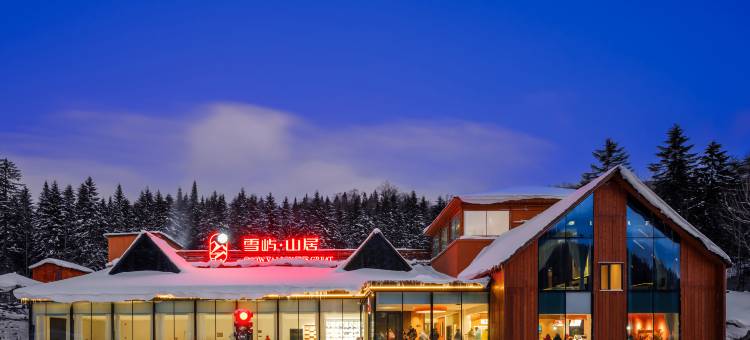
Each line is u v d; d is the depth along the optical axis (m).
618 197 43.00
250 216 133.12
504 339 41.94
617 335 42.00
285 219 133.12
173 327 50.88
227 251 59.97
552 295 42.41
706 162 78.94
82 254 111.06
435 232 66.00
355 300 51.50
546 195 51.97
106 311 51.38
